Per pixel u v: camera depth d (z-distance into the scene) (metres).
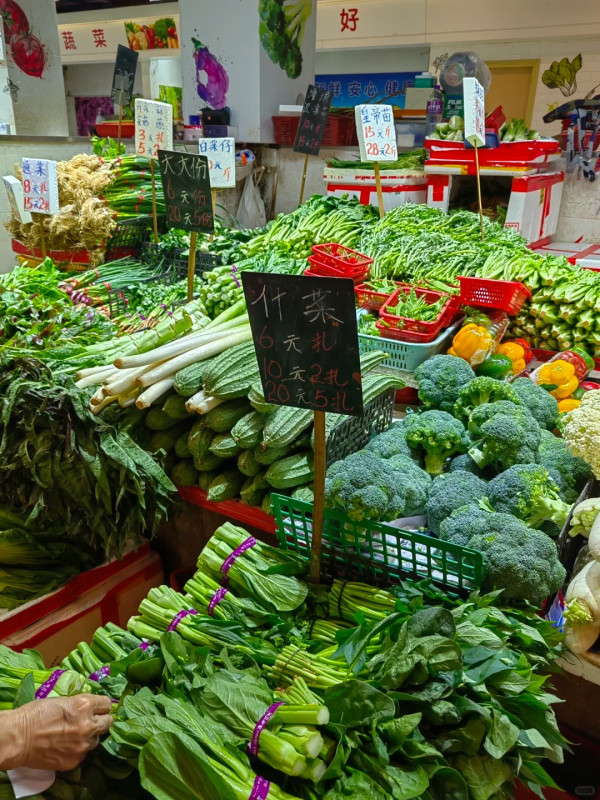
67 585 2.70
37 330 3.25
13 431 2.52
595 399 2.39
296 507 2.11
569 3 8.12
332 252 4.16
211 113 6.67
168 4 11.18
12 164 5.41
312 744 1.41
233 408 2.49
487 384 2.59
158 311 3.67
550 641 1.81
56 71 7.88
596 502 2.10
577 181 6.61
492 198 5.77
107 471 2.49
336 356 1.69
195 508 2.87
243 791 1.38
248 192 6.70
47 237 4.86
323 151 6.40
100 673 1.86
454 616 1.74
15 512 2.73
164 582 3.16
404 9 9.42
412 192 5.54
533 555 1.83
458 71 5.36
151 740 1.40
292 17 7.00
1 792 1.44
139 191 5.14
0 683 1.78
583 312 3.46
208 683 1.60
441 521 2.16
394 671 1.52
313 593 2.07
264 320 1.73
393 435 2.56
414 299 3.42
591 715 2.12
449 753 1.50
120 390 2.54
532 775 1.56
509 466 2.32
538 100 8.95
